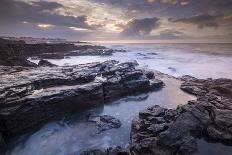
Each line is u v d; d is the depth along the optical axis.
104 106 19.14
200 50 80.38
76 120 16.20
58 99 16.11
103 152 10.97
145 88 23.45
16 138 13.63
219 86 22.38
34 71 21.88
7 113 13.03
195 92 22.33
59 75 19.97
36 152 12.16
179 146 10.45
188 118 12.27
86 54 58.53
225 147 11.27
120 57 55.59
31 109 14.54
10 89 15.05
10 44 46.91
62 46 64.19
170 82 28.03
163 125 12.45
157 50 84.62
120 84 21.23
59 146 12.67
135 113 17.39
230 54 60.88
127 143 12.71
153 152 10.45
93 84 18.92
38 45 55.97
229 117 13.03
